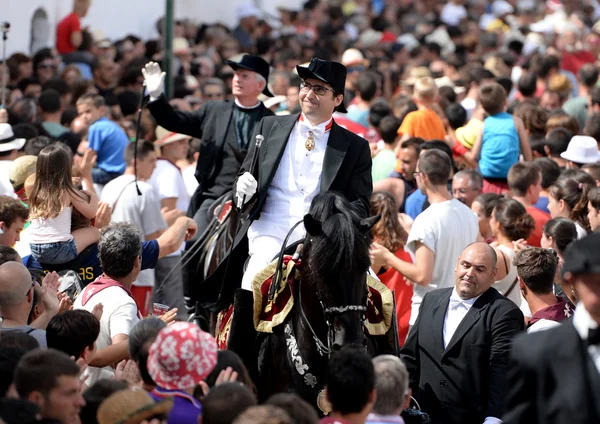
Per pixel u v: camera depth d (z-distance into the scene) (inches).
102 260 471.2
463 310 476.4
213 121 647.8
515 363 312.0
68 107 954.1
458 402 466.6
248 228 474.6
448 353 469.1
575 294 486.9
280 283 424.5
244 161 488.1
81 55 1220.5
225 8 1791.3
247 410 289.1
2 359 351.9
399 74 1392.7
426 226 565.0
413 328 489.4
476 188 676.1
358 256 394.3
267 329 419.8
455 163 823.7
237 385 319.9
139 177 700.7
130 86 1094.4
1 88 946.7
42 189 510.6
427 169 577.3
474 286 469.7
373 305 429.7
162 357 334.0
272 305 422.9
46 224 511.2
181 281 701.9
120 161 799.1
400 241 598.2
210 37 1518.2
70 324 393.7
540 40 1743.4
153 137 827.4
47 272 514.0
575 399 298.0
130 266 472.1
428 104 850.8
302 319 412.5
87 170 666.2
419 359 483.8
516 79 1348.4
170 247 538.0
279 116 484.7
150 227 671.1
